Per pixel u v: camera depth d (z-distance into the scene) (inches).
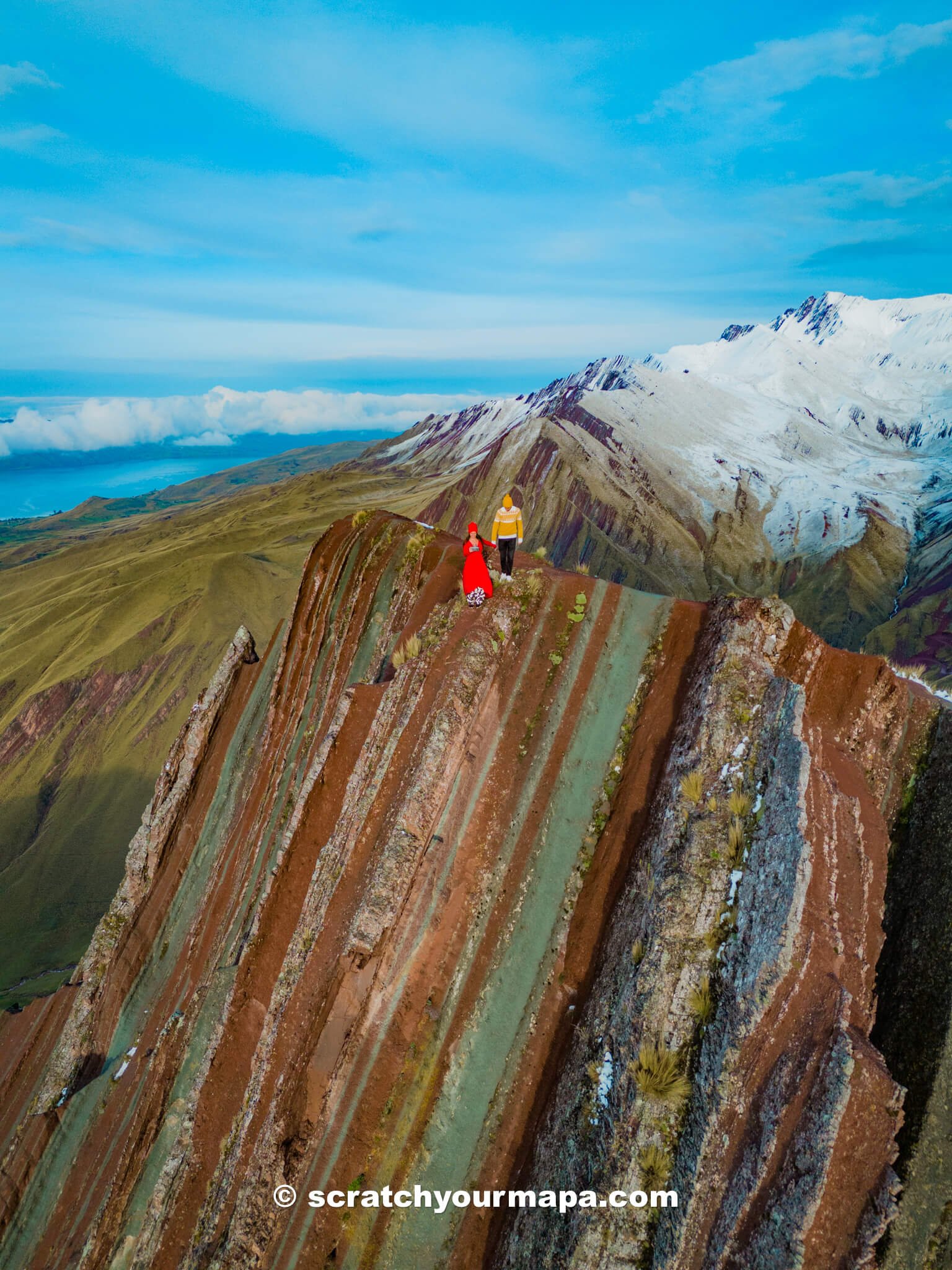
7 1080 1071.0
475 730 612.1
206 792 1104.8
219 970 764.0
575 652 644.1
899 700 536.4
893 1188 334.0
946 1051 402.6
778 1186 340.8
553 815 575.8
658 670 615.8
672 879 453.7
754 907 417.1
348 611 971.9
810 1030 364.5
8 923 3806.6
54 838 4569.4
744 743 491.5
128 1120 780.6
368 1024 528.7
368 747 685.3
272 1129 544.1
